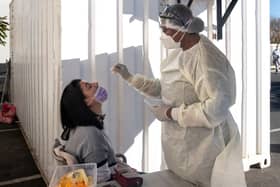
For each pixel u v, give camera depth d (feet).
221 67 5.06
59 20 7.92
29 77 15.24
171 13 5.30
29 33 14.64
